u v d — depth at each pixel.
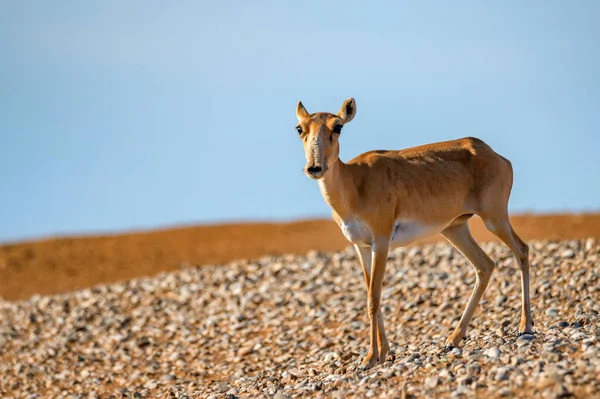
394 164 41.16
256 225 100.94
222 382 47.84
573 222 77.00
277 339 54.72
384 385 34.78
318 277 67.44
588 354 33.16
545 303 49.78
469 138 43.34
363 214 39.81
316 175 37.41
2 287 89.69
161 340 60.47
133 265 91.88
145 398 47.97
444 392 32.38
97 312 69.88
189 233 101.25
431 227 41.34
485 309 51.53
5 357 63.72
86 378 54.94
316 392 36.53
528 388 30.78
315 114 39.19
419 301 56.12
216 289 70.31
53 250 102.69
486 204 41.78
